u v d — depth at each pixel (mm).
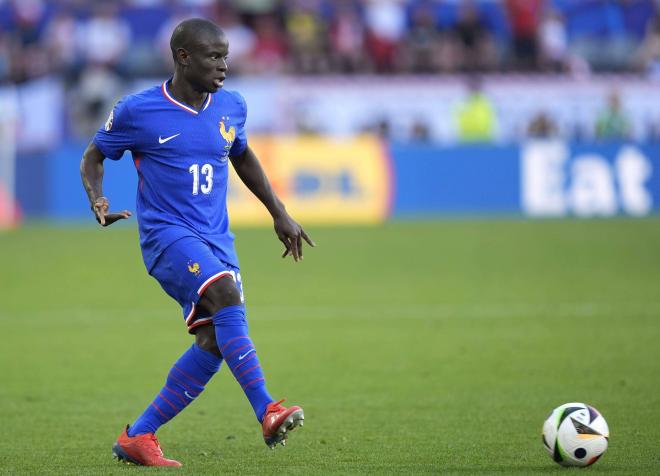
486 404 27141
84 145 87750
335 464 20562
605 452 21203
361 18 96688
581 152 81062
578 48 98375
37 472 20062
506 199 81188
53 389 29969
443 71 93250
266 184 22047
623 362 33062
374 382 30453
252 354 19516
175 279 20172
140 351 36438
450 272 56031
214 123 20797
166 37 95625
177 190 20547
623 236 68688
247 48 95062
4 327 41750
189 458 21438
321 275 55688
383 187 79625
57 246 66625
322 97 89125
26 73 90125
